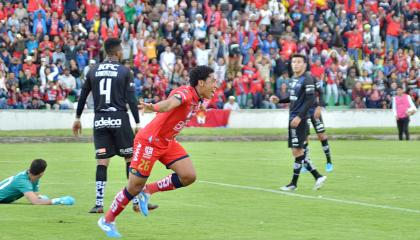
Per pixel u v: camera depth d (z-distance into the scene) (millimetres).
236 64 98875
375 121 100062
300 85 39625
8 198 34344
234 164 55031
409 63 105812
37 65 89438
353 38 105812
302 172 49188
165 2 103000
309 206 34469
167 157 27516
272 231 28094
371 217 31438
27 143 76938
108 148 32188
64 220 29953
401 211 33094
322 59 102188
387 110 100625
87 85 32594
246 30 100625
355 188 41250
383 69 104875
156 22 99500
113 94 31938
